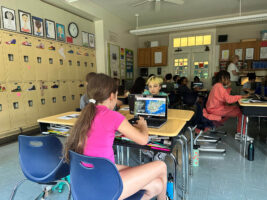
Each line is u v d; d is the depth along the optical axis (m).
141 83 3.25
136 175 1.18
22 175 2.33
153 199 1.76
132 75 7.96
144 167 1.26
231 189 1.97
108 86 1.12
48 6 4.34
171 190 1.69
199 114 2.64
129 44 7.58
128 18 6.75
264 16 4.29
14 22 3.64
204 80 7.56
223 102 3.21
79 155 0.97
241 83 6.21
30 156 1.37
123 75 7.24
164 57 7.80
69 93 5.01
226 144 3.26
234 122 4.89
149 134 1.55
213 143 3.30
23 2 3.79
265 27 6.61
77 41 5.21
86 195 1.04
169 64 8.04
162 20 7.02
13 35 3.63
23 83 3.87
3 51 3.48
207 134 3.81
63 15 4.74
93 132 1.06
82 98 2.72
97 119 1.07
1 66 3.46
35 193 1.95
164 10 5.95
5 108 3.58
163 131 1.53
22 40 3.79
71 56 5.02
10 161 2.72
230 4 5.52
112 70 6.45
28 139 1.32
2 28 3.44
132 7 5.70
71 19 4.98
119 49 6.85
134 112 2.01
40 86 4.22
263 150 2.99
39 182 1.36
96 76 1.15
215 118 3.09
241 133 3.31
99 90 1.11
